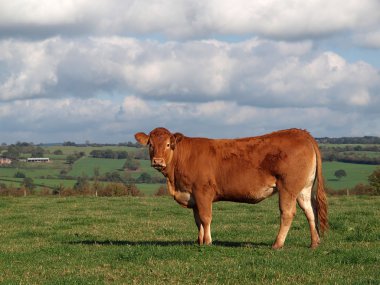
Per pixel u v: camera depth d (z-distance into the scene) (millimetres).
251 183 12250
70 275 10133
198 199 12547
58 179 88625
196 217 12977
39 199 34031
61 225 19266
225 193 12484
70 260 11695
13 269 10906
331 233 15320
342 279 9078
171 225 19188
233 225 18891
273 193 12406
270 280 9156
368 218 18750
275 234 15961
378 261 10500
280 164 12047
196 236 16016
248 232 16531
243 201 12578
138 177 90125
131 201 31969
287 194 12055
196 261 10789
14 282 9594
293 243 13406
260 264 10242
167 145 12555
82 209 26688
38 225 19797
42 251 13180
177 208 26469
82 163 109500
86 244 14438
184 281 9266
